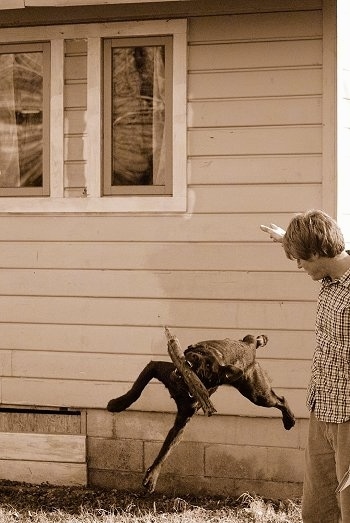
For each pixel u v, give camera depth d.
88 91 7.03
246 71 6.76
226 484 6.83
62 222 7.05
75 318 7.02
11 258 7.12
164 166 6.95
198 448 6.86
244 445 6.79
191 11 6.81
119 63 7.01
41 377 7.07
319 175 6.66
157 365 6.20
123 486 6.99
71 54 7.06
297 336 6.69
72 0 6.56
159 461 6.07
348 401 4.27
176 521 6.16
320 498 4.53
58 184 7.08
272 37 6.71
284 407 6.26
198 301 6.82
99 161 7.02
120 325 6.95
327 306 4.34
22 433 7.13
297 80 6.68
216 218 6.80
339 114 6.62
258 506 6.48
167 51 6.89
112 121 7.04
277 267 6.71
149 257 6.90
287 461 6.74
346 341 4.26
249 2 6.72
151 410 6.91
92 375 6.99
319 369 4.38
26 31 7.09
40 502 6.69
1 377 7.13
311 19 6.64
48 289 7.06
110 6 6.93
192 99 6.84
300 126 6.68
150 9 6.87
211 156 6.82
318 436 4.48
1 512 6.42
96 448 7.03
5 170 7.24
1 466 7.16
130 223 6.93
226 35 6.78
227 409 6.78
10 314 7.12
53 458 7.08
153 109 6.96
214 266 6.80
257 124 6.75
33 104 7.16
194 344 6.23
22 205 7.11
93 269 6.99
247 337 6.19
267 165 6.73
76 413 7.10
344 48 6.70
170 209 6.86
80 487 7.04
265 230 4.85
